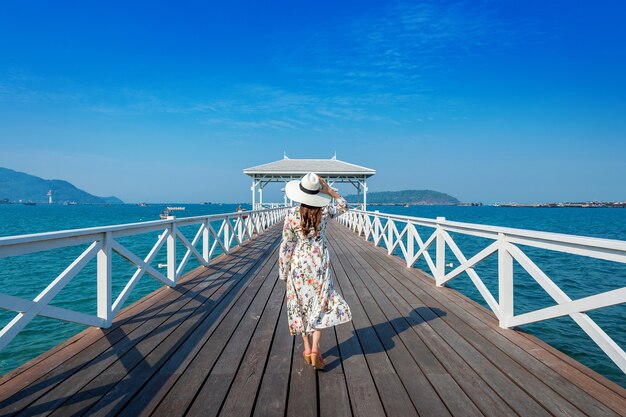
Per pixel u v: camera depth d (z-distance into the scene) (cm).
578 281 996
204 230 727
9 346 562
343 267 723
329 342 330
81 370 270
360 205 2362
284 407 222
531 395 233
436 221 561
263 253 914
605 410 215
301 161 2369
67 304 791
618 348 235
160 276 505
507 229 345
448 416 212
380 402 228
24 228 3444
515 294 849
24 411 216
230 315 409
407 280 598
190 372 268
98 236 357
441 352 304
